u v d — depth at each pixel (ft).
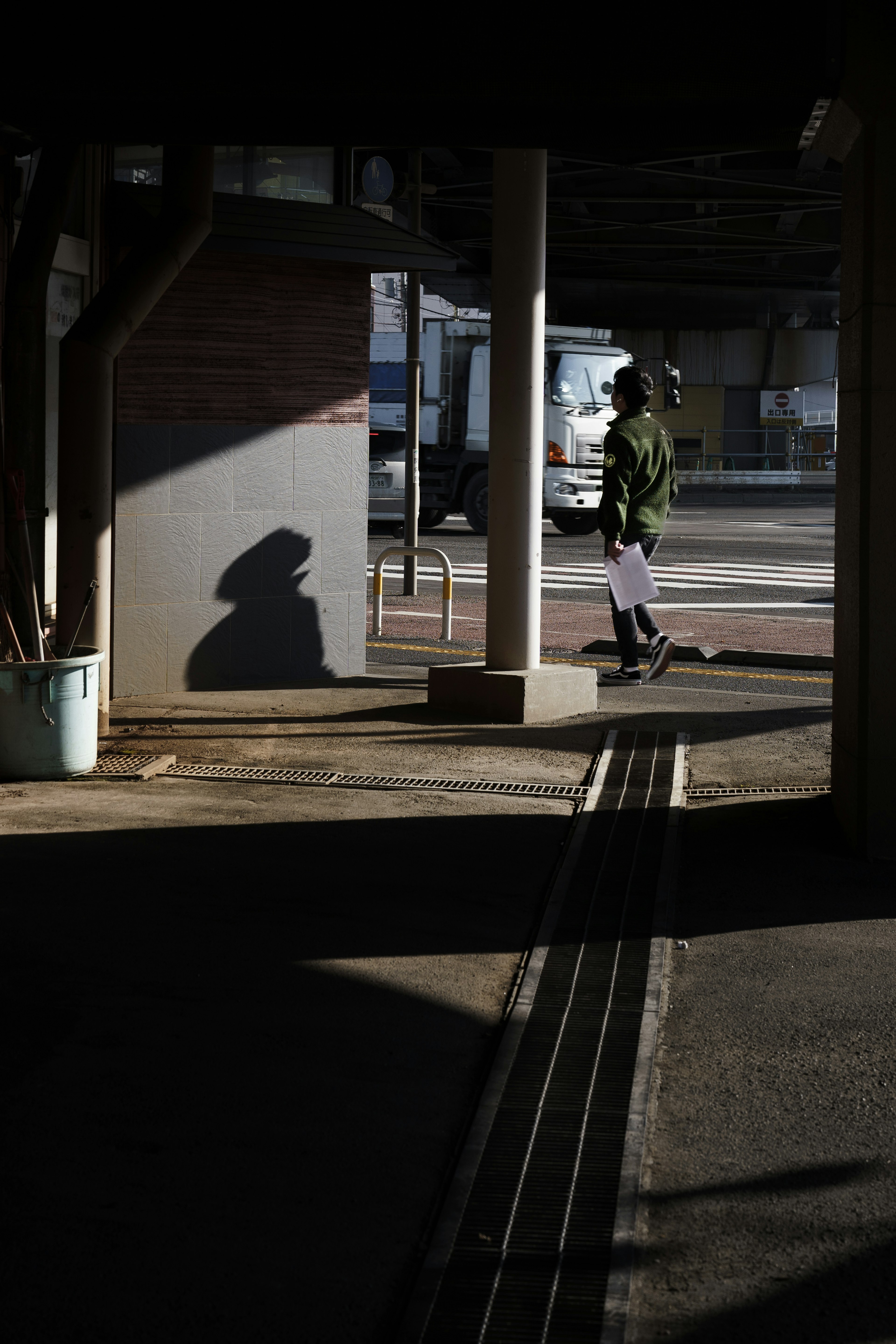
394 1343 8.94
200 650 33.24
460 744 27.43
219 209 31.40
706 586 61.36
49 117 20.17
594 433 87.56
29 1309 9.17
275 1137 11.58
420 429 75.77
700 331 168.76
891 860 19.94
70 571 26.78
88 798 22.88
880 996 14.96
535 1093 12.59
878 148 18.89
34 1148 11.29
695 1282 9.72
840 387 21.53
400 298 158.51
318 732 28.45
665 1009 14.65
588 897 18.33
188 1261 9.76
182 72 19.42
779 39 18.80
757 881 19.11
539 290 29.04
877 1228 10.39
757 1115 12.25
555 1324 9.20
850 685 20.58
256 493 33.68
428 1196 10.73
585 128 20.18
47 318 27.96
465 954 16.10
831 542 84.07
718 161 87.40
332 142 20.74
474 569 68.08
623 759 26.23
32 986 14.66
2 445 25.98
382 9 19.22
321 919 17.06
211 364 32.58
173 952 15.76
